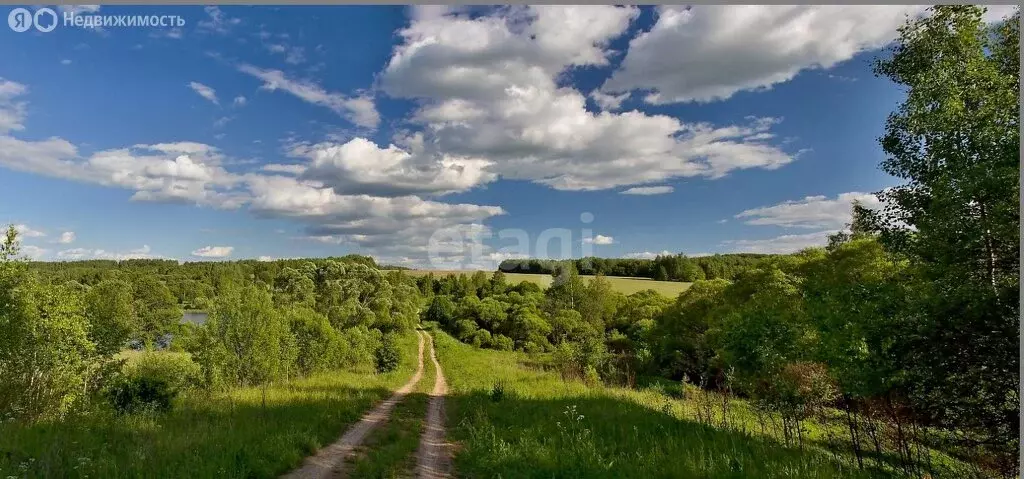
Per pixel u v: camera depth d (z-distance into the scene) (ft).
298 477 27.99
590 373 93.20
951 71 45.57
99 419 36.45
